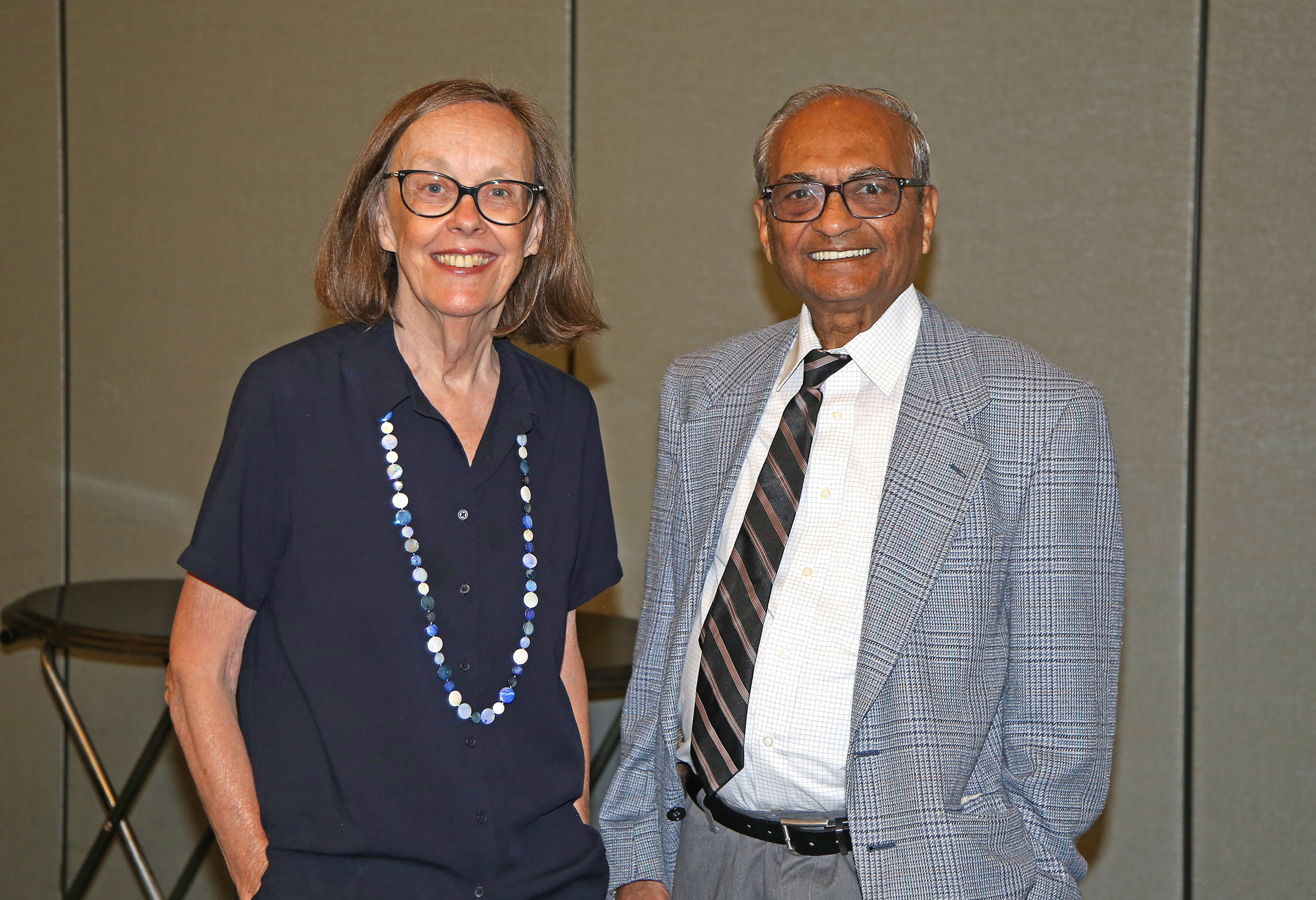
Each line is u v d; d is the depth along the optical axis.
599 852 1.45
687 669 1.62
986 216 2.71
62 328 3.13
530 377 1.49
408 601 1.29
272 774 1.27
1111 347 2.68
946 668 1.43
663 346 2.87
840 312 1.55
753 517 1.57
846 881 1.48
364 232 1.37
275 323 3.04
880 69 2.73
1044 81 2.67
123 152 3.09
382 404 1.32
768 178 1.61
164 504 3.11
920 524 1.45
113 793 2.58
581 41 2.86
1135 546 2.70
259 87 3.02
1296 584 2.64
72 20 3.10
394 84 2.96
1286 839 2.65
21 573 3.18
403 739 1.27
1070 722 1.44
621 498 2.90
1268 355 2.63
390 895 1.25
